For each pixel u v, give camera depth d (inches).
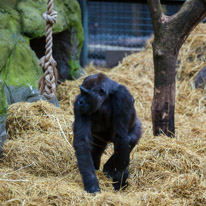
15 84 345.7
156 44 303.0
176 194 230.8
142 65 523.8
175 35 296.4
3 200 207.5
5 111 282.5
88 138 225.9
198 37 535.2
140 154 280.1
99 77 224.2
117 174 238.4
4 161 268.1
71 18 471.2
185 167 262.8
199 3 286.7
